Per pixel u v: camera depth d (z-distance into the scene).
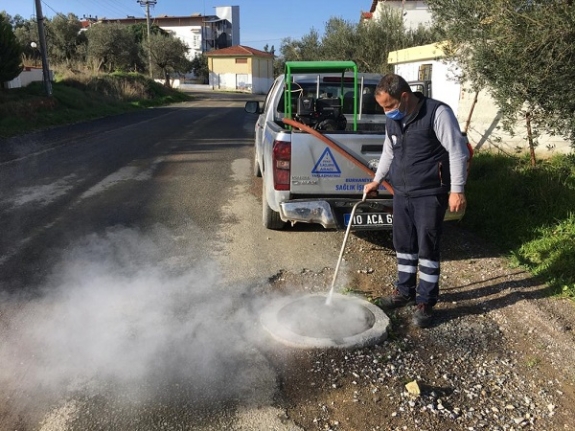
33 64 29.56
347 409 2.79
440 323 3.72
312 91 6.08
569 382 3.04
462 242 5.34
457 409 2.80
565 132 5.35
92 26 43.62
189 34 83.38
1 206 6.65
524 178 6.50
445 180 3.46
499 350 3.38
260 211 6.56
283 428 2.65
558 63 4.45
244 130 16.58
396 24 19.92
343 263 4.82
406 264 3.83
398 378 3.07
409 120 3.40
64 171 9.05
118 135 14.84
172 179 8.48
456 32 5.40
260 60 67.62
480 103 8.84
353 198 4.64
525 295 4.10
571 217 5.27
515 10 4.58
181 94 40.94
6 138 13.99
